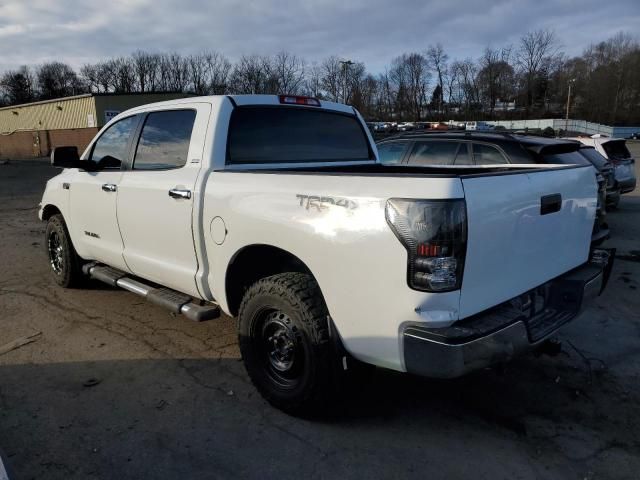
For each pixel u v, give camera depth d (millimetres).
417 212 2451
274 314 3211
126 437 3086
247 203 3258
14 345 4344
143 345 4340
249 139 3883
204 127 3758
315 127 4363
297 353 3115
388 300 2590
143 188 4098
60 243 5574
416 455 2928
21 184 20047
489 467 2830
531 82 90375
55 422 3232
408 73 87500
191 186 3664
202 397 3529
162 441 3049
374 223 2594
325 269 2840
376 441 3053
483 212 2564
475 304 2633
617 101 85750
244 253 3418
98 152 4906
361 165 4492
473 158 7133
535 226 2969
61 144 44188
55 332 4605
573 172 3377
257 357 3367
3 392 3590
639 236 8711
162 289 4270
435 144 7551
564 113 89625
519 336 2689
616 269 6688
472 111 91375
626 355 4188
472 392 3605
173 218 3832
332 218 2783
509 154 6824
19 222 10648
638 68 83562
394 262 2537
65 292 5664
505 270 2789
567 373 3879
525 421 3268
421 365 2529
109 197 4520
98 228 4801
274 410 3369
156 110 4262
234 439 3068
